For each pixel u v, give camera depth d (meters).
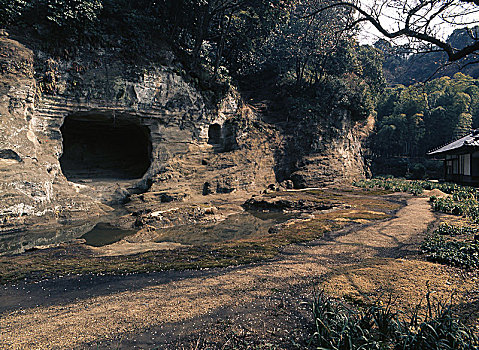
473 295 5.36
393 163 52.88
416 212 17.25
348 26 8.57
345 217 16.17
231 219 18.91
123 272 8.45
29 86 17.75
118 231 15.33
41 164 17.91
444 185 30.55
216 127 30.69
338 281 6.47
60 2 18.19
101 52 21.08
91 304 6.27
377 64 43.97
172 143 26.17
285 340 4.32
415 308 4.91
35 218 16.09
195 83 27.30
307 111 36.50
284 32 35.84
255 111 35.97
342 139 39.59
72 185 19.98
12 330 5.15
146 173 24.83
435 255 7.86
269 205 22.39
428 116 54.81
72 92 20.03
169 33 26.56
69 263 9.70
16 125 16.97
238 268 8.24
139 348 4.26
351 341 3.67
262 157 32.50
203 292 6.46
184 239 13.75
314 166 35.53
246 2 25.55
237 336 4.50
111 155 28.78
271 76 43.19
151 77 23.72
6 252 11.66
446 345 3.40
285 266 8.09
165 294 6.49
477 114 57.78
